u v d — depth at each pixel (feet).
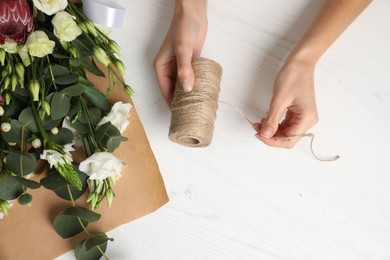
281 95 2.42
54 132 2.19
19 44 2.01
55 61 2.24
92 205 2.30
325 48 2.48
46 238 2.41
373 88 2.64
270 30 2.64
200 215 2.60
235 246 2.60
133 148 2.48
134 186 2.48
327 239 2.62
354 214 2.62
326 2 2.52
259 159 2.62
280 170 2.62
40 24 2.22
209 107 2.28
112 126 2.28
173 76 2.54
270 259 2.61
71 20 2.02
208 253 2.59
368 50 2.65
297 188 2.62
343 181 2.62
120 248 2.55
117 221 2.47
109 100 2.48
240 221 2.60
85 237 2.44
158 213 2.58
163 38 2.62
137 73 2.60
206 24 2.54
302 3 2.65
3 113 2.15
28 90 2.16
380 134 2.63
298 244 2.61
